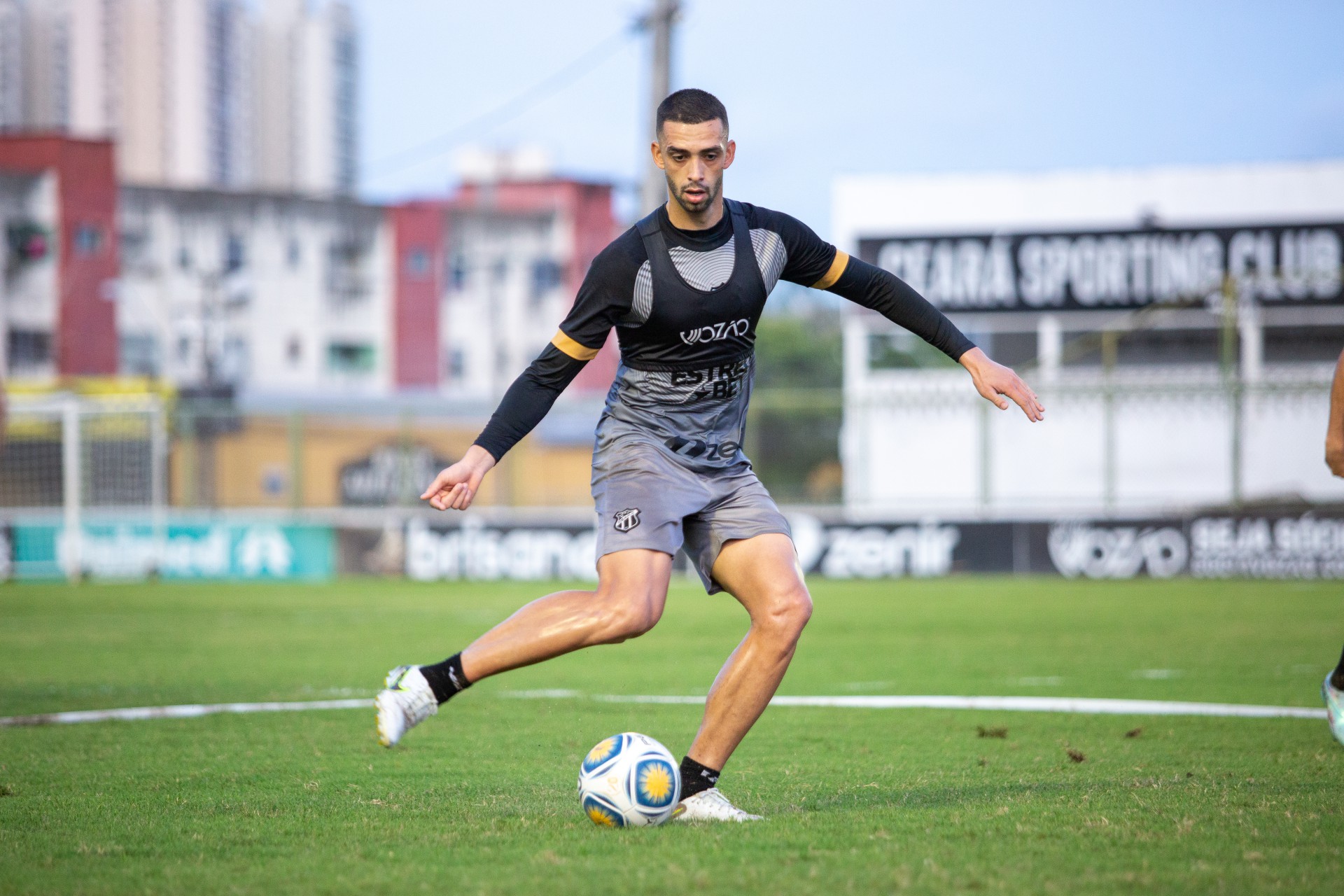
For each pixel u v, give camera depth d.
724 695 12.34
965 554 62.38
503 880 9.84
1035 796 13.43
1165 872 9.82
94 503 69.62
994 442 78.75
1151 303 81.50
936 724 20.17
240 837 11.72
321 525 66.94
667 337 12.30
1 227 130.62
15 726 20.27
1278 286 79.56
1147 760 16.48
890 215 84.69
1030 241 82.94
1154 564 60.47
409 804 13.45
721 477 12.84
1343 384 13.62
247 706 22.64
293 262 150.00
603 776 11.91
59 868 10.56
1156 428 77.69
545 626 11.98
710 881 9.61
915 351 81.06
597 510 12.70
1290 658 30.16
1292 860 10.20
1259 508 61.47
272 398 143.12
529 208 166.12
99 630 39.38
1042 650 32.56
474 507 83.00
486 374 162.12
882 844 10.88
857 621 41.28
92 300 133.25
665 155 11.74
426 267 157.00
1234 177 81.38
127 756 17.16
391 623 41.69
